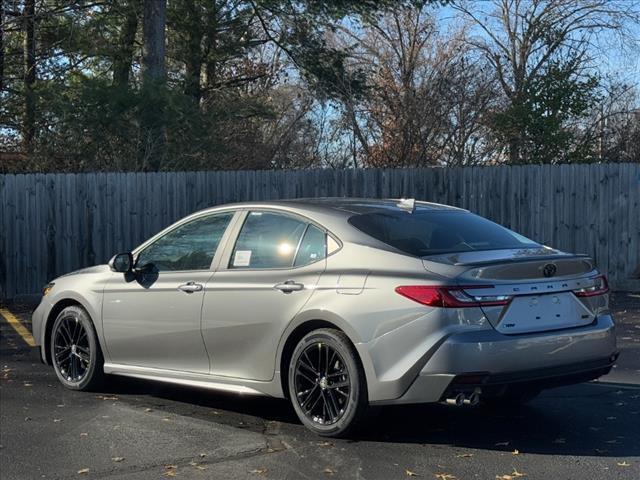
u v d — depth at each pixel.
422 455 5.33
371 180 13.35
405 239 5.80
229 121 17.25
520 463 5.16
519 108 16.77
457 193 13.34
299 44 19.77
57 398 7.05
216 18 20.62
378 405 5.45
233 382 6.18
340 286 5.59
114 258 6.91
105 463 5.24
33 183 12.78
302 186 13.33
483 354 5.12
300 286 5.78
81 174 12.90
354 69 21.53
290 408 6.64
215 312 6.24
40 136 15.73
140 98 15.24
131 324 6.83
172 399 6.99
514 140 16.94
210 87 22.23
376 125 17.73
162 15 17.56
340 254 5.77
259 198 13.25
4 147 17.41
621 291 13.14
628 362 8.27
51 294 7.54
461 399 5.16
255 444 5.62
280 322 5.84
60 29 18.42
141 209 13.05
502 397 6.45
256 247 6.27
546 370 5.38
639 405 6.63
